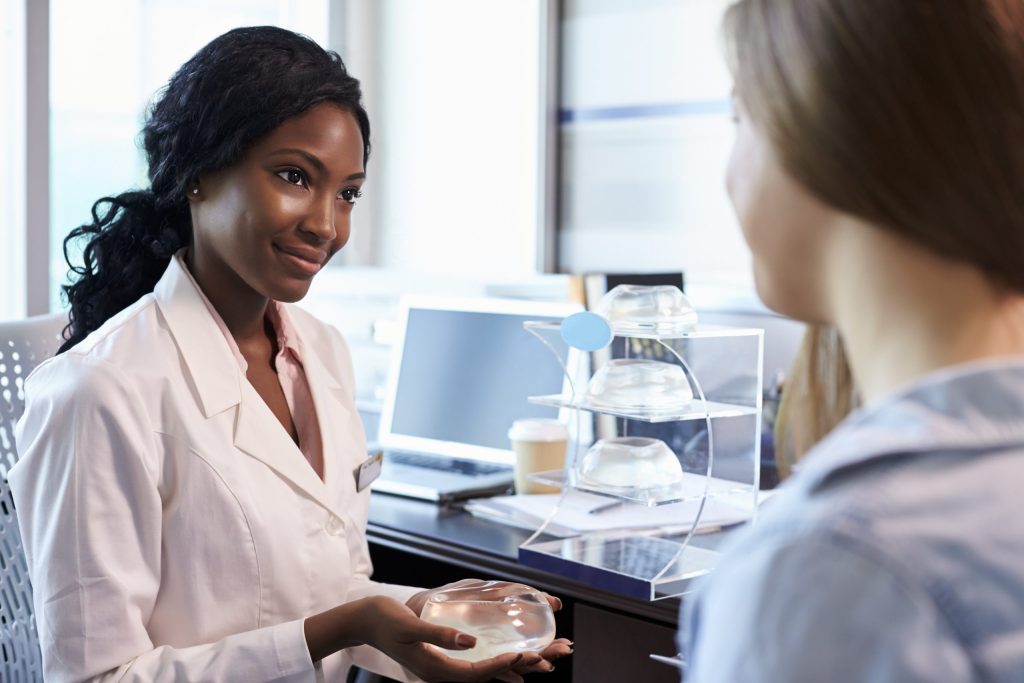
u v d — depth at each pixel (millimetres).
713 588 474
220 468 1191
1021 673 416
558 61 2889
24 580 1512
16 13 2295
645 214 2770
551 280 2623
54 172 2434
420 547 1692
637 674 1433
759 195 536
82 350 1184
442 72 3051
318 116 1200
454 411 2066
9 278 2357
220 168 1199
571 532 1627
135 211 1326
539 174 2895
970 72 460
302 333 1487
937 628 417
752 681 428
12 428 1568
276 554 1209
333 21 3137
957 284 477
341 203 1261
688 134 2676
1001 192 458
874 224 480
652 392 1492
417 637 1087
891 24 466
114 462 1128
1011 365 465
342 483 1367
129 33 2582
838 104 470
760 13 521
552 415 1930
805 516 446
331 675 1286
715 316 2309
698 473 1609
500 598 1160
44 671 1122
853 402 1307
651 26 2723
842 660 416
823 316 548
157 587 1166
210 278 1300
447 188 3072
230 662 1116
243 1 2934
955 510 438
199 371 1231
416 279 2875
